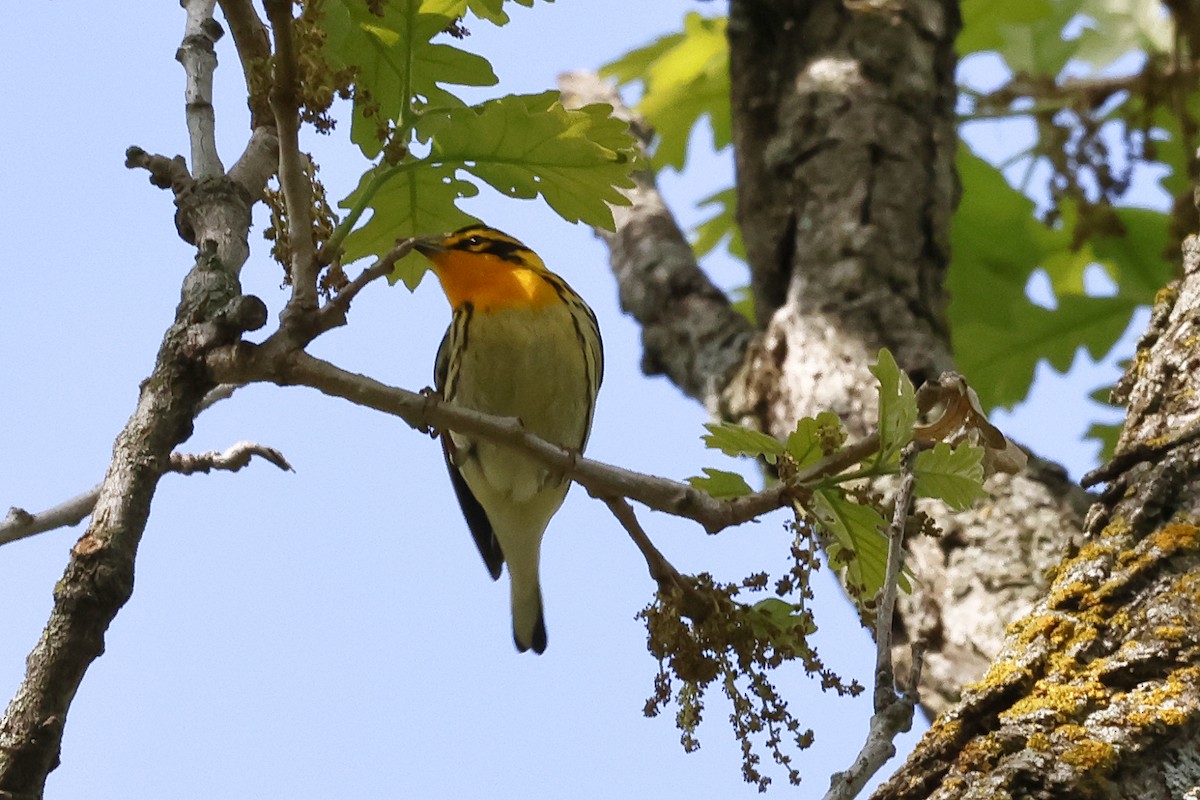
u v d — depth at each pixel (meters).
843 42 13.20
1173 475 6.85
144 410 6.03
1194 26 13.12
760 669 6.88
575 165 7.32
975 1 16.38
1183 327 7.74
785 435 11.57
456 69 7.64
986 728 6.05
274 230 6.91
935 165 12.82
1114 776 5.63
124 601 5.57
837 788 4.90
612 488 6.86
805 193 12.61
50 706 5.33
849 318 11.73
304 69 6.19
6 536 6.89
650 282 14.08
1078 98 14.10
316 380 6.29
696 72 17.23
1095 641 6.21
